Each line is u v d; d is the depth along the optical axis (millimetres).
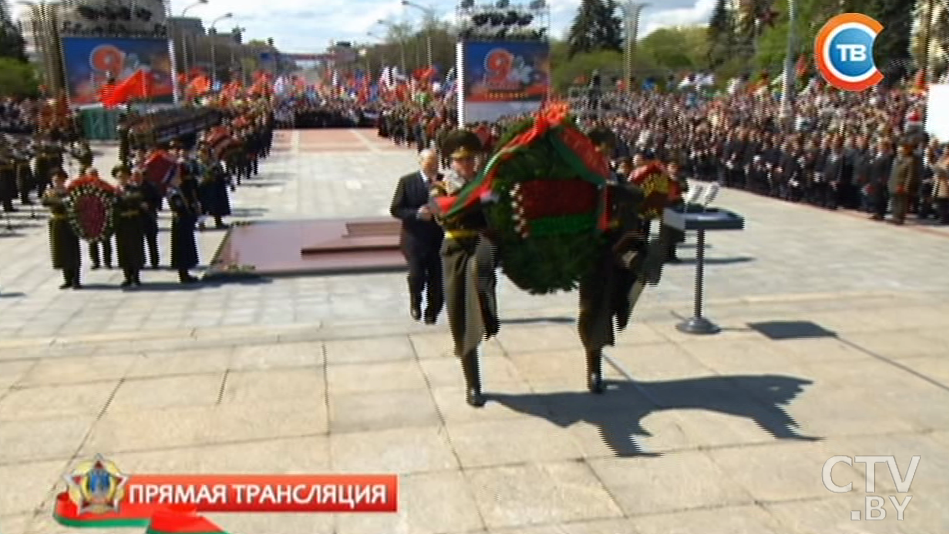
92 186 10320
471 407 5676
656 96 48938
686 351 6852
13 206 19062
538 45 35281
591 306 5789
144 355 6805
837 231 14617
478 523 4211
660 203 6809
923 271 11180
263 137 32094
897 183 15062
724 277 10914
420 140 35375
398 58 85875
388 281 10648
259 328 7699
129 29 41969
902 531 4117
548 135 5234
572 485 4598
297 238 13844
